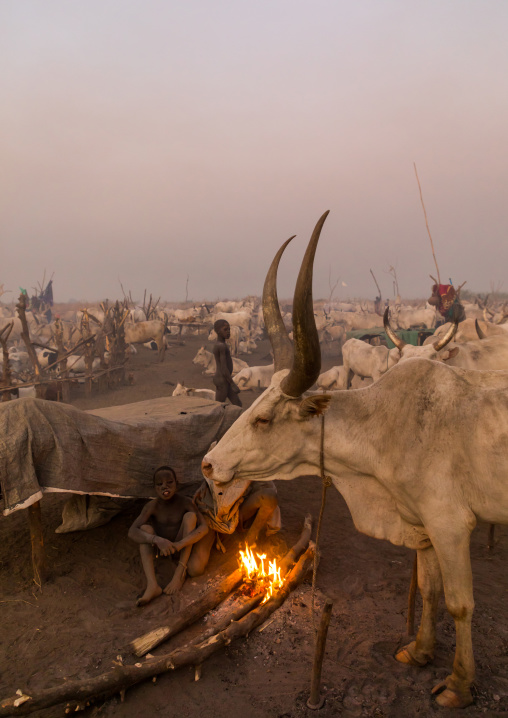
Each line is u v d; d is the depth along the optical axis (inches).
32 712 102.4
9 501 132.0
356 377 571.2
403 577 157.6
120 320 611.8
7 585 149.1
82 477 148.3
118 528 183.2
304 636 129.0
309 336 94.5
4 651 122.4
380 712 104.7
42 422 140.0
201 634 125.7
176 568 158.1
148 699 109.4
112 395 495.2
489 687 111.2
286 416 113.4
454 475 103.3
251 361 751.7
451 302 578.9
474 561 167.8
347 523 200.1
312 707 105.5
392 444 108.6
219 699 109.1
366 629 131.8
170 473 154.3
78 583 150.3
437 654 122.6
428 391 107.3
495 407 101.1
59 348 510.9
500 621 133.4
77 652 122.1
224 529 159.8
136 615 137.9
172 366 667.4
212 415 190.2
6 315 1078.4
